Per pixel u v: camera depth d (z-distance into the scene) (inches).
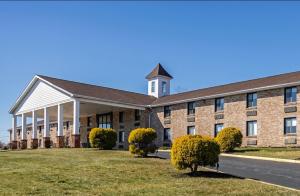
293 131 1278.3
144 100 1916.8
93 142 1358.3
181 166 668.7
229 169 783.1
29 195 472.1
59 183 560.4
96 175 641.6
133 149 1020.5
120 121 1968.5
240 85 1553.9
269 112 1353.3
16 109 2009.1
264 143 1354.6
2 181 567.8
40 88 1818.4
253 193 495.8
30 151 1293.1
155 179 612.1
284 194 490.9
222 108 1518.2
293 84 1272.1
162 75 2069.4
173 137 1701.5
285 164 882.1
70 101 1619.1
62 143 1648.6
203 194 487.8
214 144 674.2
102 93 1768.0
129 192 496.7
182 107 1679.4
